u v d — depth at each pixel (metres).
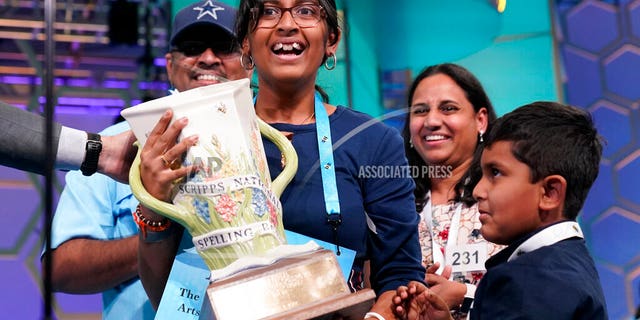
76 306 1.85
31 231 1.85
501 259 1.58
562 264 1.45
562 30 3.40
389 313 1.45
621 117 3.33
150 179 1.29
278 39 1.50
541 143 1.55
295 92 1.55
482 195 1.60
